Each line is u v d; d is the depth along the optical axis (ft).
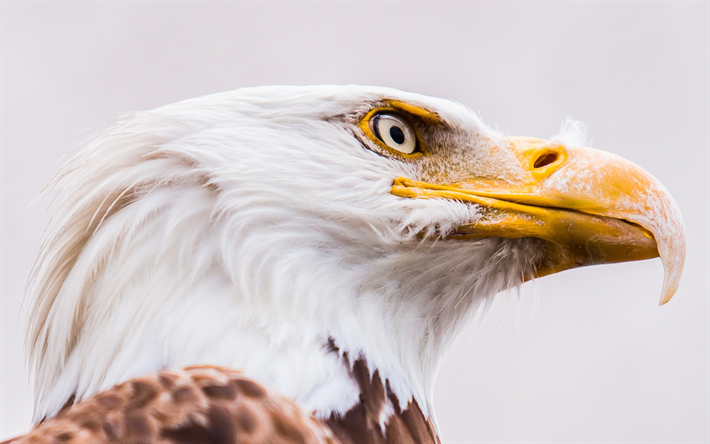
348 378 9.49
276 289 9.50
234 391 9.39
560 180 9.60
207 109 9.56
